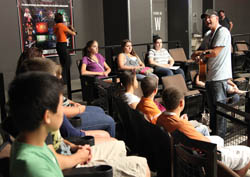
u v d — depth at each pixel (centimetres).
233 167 223
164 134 202
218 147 231
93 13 792
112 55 548
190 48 884
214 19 348
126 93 303
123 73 303
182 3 877
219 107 305
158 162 222
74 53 769
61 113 108
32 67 166
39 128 103
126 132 280
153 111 262
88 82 444
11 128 132
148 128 222
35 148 108
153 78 266
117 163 183
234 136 309
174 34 916
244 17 1107
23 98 98
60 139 178
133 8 743
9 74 666
